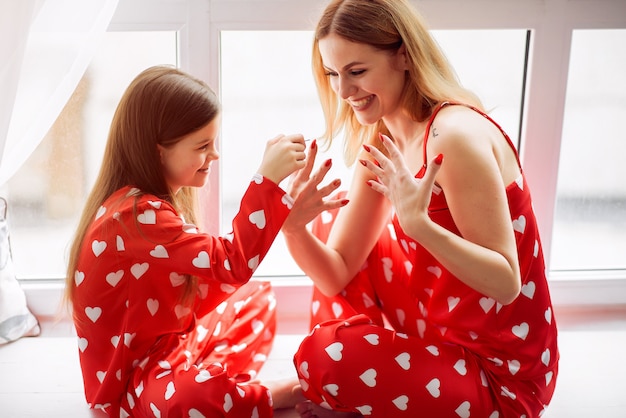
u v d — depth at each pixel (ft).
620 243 6.30
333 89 4.58
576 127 6.06
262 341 5.43
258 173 4.33
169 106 4.40
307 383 4.46
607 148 6.12
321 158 6.08
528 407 4.43
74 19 4.79
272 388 4.83
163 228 4.33
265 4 5.54
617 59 5.89
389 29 4.21
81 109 5.76
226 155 5.98
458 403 4.29
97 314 4.54
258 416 4.46
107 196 4.60
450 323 4.49
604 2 5.66
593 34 5.82
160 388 4.39
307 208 4.58
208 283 4.82
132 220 4.34
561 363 5.51
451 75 4.49
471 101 4.45
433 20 5.61
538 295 4.42
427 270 4.61
